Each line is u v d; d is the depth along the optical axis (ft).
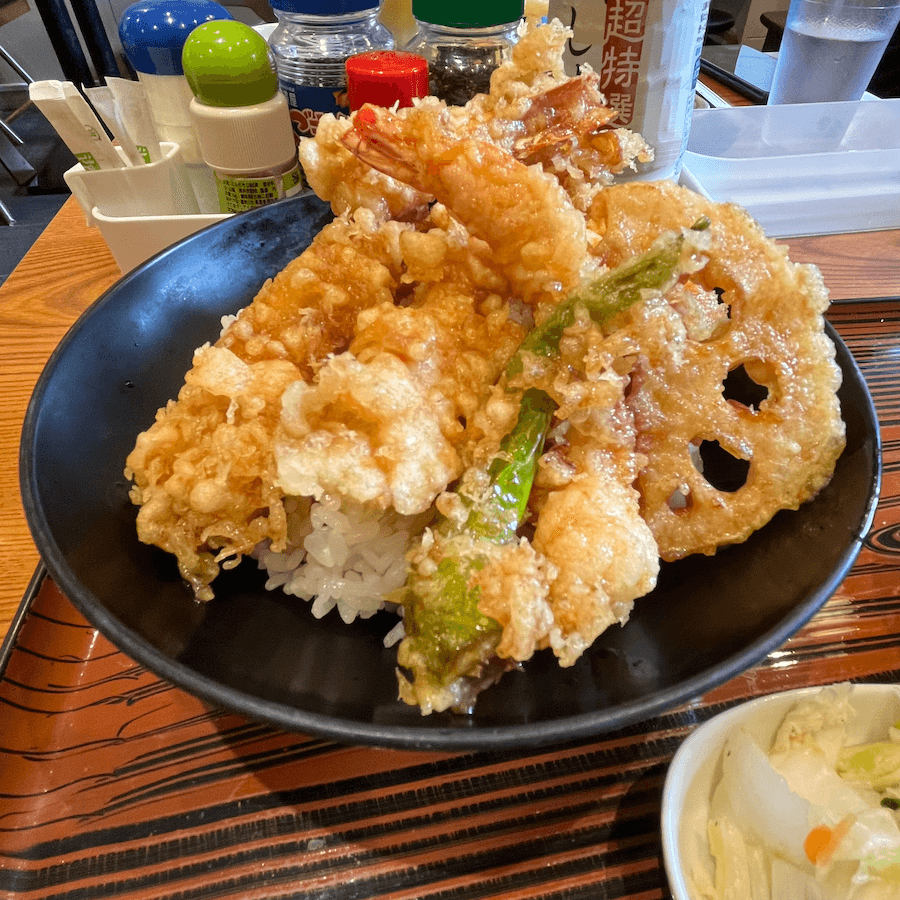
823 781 0.74
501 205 0.77
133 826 0.76
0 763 0.78
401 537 0.85
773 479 0.78
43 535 0.72
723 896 0.71
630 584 0.71
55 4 2.28
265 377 0.81
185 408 0.83
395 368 0.77
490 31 1.17
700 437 0.80
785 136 1.59
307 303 0.89
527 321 0.85
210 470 0.79
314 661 0.78
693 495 0.80
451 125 0.80
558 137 0.89
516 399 0.79
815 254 1.40
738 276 0.79
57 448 0.80
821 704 0.78
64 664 0.86
